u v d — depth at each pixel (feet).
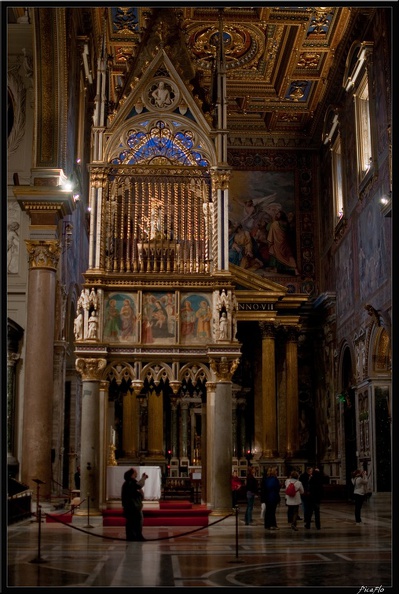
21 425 67.92
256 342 121.70
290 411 114.62
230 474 56.70
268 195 126.11
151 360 57.88
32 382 65.21
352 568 33.63
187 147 62.23
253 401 122.11
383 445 87.51
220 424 56.90
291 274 124.06
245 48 108.17
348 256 102.78
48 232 67.67
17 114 73.15
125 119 62.28
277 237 124.98
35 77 69.67
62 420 72.18
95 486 55.62
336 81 108.99
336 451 109.60
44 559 36.58
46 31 68.33
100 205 59.93
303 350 123.95
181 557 37.60
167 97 62.80
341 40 102.47
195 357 58.13
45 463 64.34
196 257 60.13
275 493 55.77
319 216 125.08
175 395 60.59
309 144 126.31
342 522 62.80
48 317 66.54
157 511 57.00
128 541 45.32
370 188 89.76
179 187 61.41
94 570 32.63
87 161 96.73
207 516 56.85
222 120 62.54
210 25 101.65
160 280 59.00
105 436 57.52
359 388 94.02
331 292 112.37
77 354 56.65
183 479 89.40
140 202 61.11
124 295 58.95
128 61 63.82
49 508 62.75
